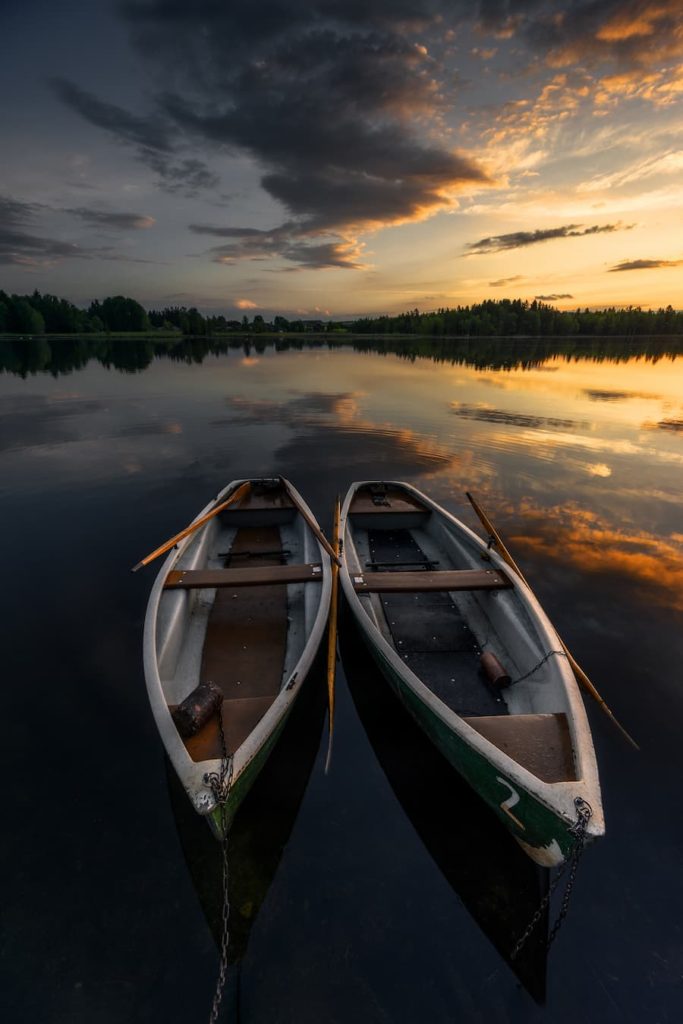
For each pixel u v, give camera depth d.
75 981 3.05
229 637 5.99
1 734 4.82
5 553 8.48
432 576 5.97
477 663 5.70
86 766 4.49
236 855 3.79
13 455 14.13
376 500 9.12
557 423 18.23
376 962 3.18
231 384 28.73
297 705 5.27
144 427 17.67
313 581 6.04
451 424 18.19
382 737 5.00
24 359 44.41
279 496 9.41
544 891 3.62
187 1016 2.91
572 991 3.07
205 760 3.55
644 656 6.00
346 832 4.01
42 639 6.26
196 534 7.48
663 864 3.79
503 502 10.83
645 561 8.25
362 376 33.19
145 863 3.70
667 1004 3.02
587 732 3.76
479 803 4.30
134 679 5.59
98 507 10.48
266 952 3.21
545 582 7.61
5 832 3.89
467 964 3.19
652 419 18.81
